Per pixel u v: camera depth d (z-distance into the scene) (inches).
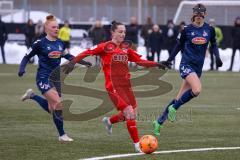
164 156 930.1
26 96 1133.7
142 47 3262.8
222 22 4387.3
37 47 1072.2
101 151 975.0
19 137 1112.8
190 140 1091.3
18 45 3555.6
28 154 945.5
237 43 2987.2
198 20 1137.4
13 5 5954.7
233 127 1259.8
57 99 1071.0
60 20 4670.3
